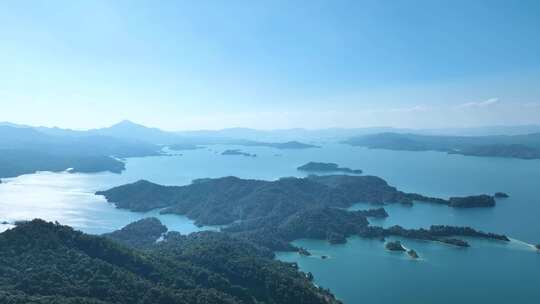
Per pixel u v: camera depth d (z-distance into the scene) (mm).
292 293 189750
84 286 152875
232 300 169375
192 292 166000
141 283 162000
